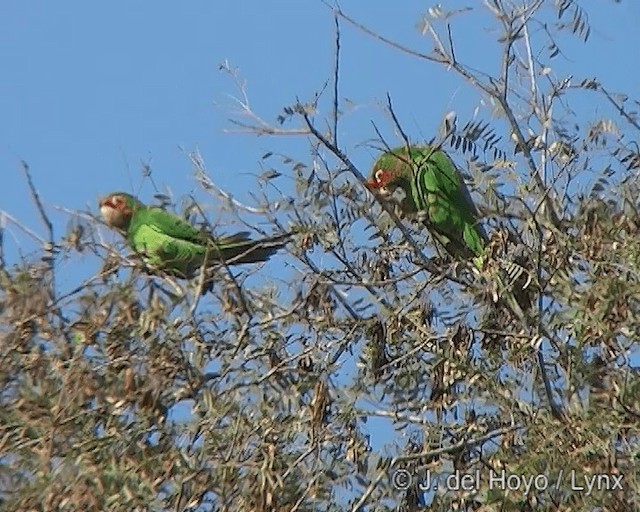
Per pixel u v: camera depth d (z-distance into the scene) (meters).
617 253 12.42
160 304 12.41
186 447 12.08
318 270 13.11
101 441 11.87
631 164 13.15
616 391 11.91
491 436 12.45
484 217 13.20
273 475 11.86
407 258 13.56
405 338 13.13
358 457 12.34
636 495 11.72
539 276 12.75
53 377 12.20
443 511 12.29
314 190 13.12
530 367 12.69
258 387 12.51
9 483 11.70
